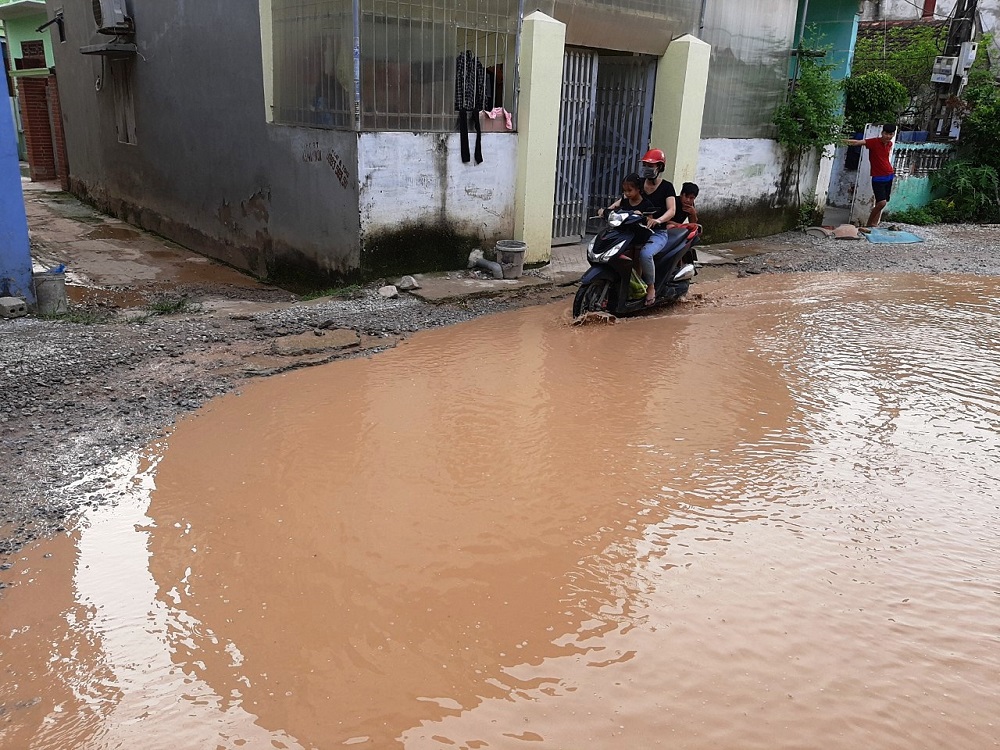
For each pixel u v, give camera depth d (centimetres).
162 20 1115
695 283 972
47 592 339
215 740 261
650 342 705
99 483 429
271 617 322
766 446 487
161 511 402
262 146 961
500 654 300
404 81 823
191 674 292
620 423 519
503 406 545
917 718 269
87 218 1448
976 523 401
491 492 424
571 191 1099
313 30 828
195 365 609
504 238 972
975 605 333
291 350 641
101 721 270
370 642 307
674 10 1058
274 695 281
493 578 347
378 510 404
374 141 809
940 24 2116
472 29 869
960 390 589
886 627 317
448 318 768
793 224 1392
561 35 920
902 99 1634
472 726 265
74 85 1512
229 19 962
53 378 564
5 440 471
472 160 907
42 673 293
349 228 838
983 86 1694
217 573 352
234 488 426
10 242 728
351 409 535
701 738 260
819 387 592
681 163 1124
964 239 1350
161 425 504
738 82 1202
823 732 262
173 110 1150
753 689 282
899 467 462
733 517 402
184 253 1185
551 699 277
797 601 333
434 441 486
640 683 285
